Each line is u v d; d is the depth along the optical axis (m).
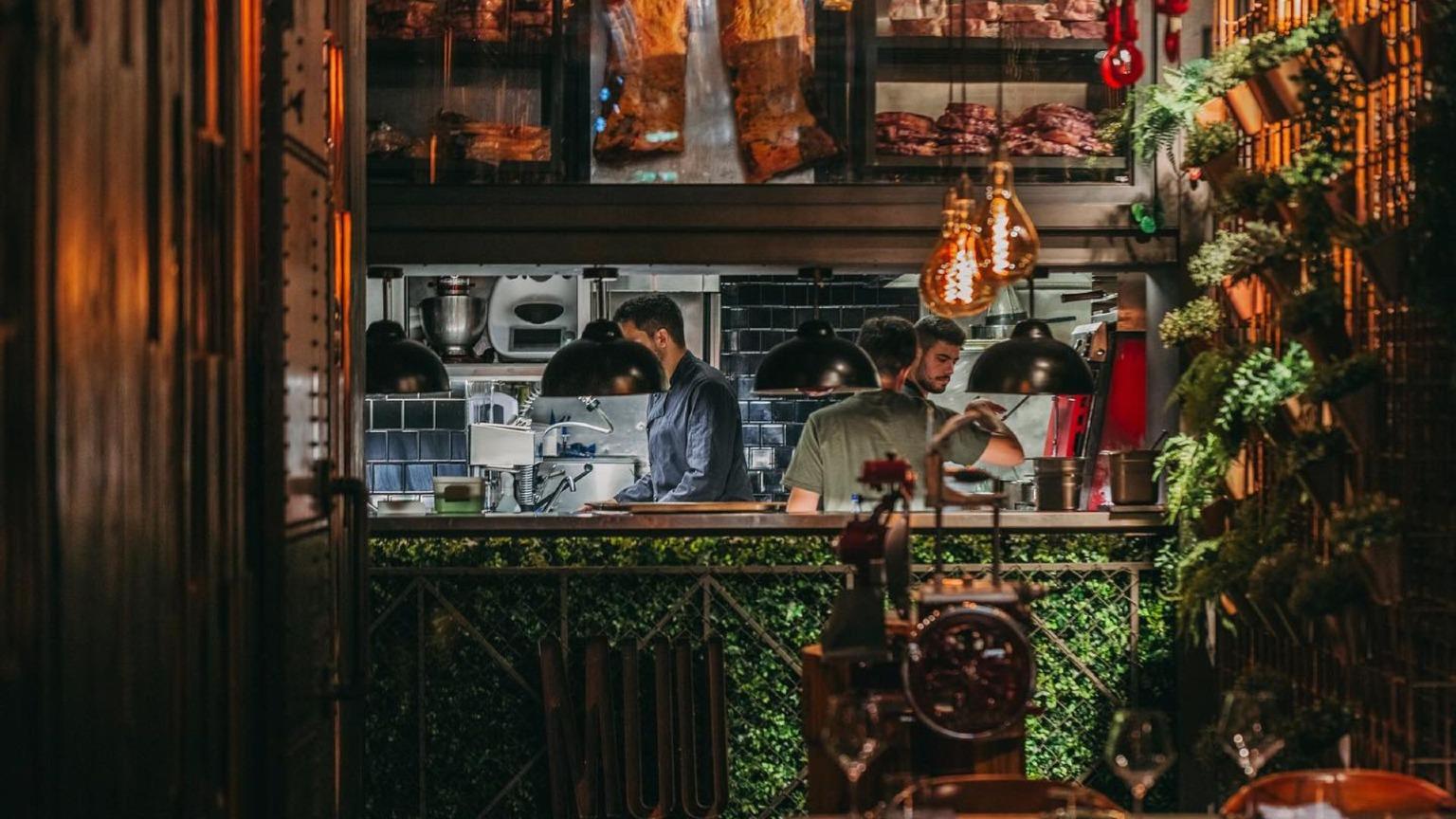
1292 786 3.66
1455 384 4.36
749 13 6.38
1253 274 5.32
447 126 6.36
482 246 6.34
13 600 2.48
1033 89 6.79
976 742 4.50
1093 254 6.41
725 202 6.36
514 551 6.12
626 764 6.02
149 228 3.14
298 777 4.14
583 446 9.34
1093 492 6.98
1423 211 4.41
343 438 4.88
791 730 6.18
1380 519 4.53
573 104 6.43
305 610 4.26
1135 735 3.41
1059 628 6.28
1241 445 5.49
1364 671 5.03
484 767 6.15
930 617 4.22
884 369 6.63
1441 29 4.39
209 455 3.54
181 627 3.33
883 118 6.45
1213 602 5.79
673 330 7.51
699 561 6.13
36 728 2.55
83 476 2.77
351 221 5.01
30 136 2.54
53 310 2.63
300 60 4.27
